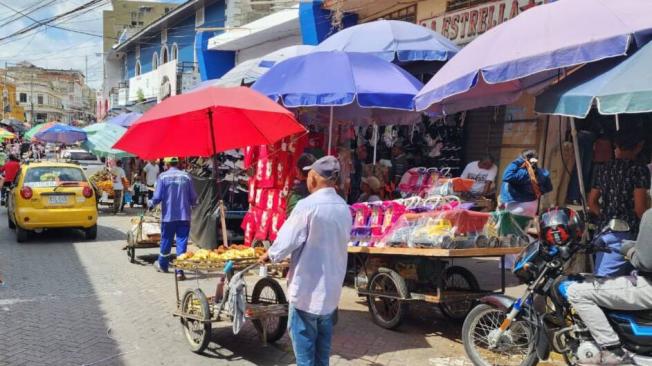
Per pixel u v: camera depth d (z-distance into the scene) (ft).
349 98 22.68
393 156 36.70
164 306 22.93
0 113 212.84
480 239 18.31
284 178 27.78
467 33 35.27
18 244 37.73
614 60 15.62
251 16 69.72
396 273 19.51
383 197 29.35
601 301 13.57
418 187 27.84
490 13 33.17
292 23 53.78
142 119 18.83
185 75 82.89
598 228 17.03
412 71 33.58
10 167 57.47
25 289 25.31
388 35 29.53
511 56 17.11
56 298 23.86
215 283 26.86
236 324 15.92
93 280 27.37
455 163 35.91
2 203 63.77
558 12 17.57
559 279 14.56
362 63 24.53
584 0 17.56
